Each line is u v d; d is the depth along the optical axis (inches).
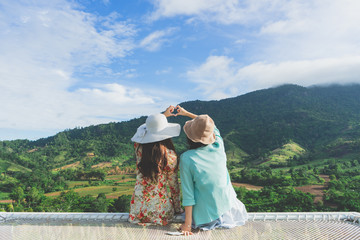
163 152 92.2
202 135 90.2
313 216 89.7
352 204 2471.7
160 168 92.5
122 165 6692.9
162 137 91.7
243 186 3912.4
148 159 91.4
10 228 84.0
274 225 84.0
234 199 94.8
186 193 88.8
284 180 3895.2
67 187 4648.1
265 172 4493.1
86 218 97.7
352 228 78.7
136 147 98.3
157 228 88.3
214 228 87.0
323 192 3029.0
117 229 84.4
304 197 2738.7
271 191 3255.4
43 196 3659.0
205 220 87.3
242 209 94.7
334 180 3427.7
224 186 89.0
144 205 92.2
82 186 4741.6
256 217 93.2
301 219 88.7
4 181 4889.3
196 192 90.5
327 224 83.2
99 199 3176.7
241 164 5999.0
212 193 87.4
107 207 3034.0
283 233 75.4
